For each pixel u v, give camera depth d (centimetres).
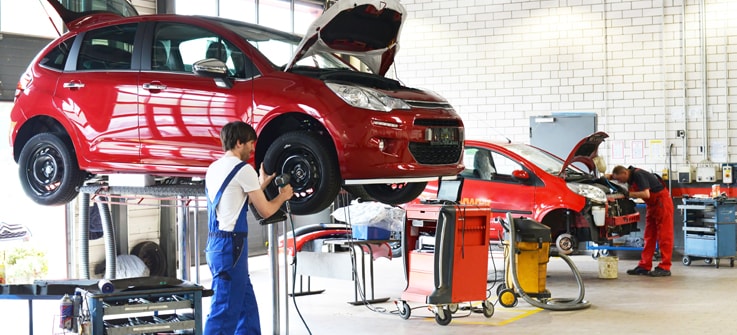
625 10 1190
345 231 807
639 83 1188
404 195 634
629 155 1194
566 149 1205
